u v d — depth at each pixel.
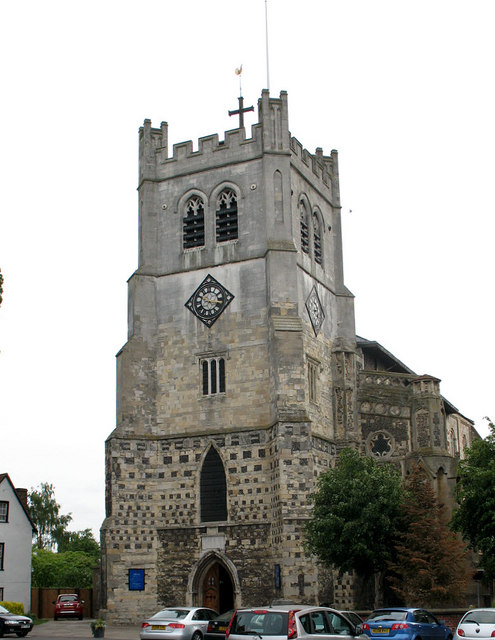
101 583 57.53
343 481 50.75
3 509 77.81
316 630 25.06
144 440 60.19
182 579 57.44
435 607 49.22
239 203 63.06
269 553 55.62
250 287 61.09
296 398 57.09
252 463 57.53
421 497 51.12
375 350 74.19
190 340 61.88
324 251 68.31
